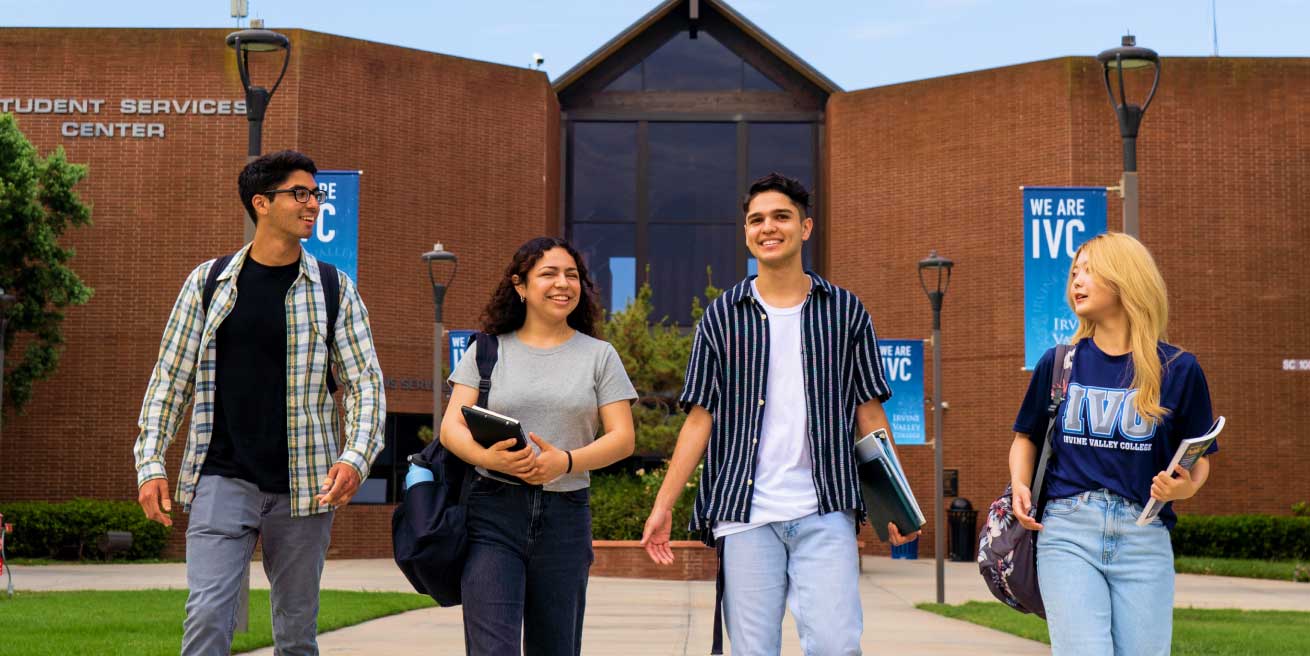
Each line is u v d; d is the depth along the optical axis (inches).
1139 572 173.0
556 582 195.9
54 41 1081.4
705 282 1307.8
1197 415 175.3
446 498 191.8
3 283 956.0
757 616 184.7
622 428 198.4
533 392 197.0
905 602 666.8
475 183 1150.3
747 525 186.1
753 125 1325.0
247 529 193.5
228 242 1070.4
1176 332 1120.8
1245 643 441.1
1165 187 1131.3
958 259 1169.4
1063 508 175.6
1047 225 525.7
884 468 188.2
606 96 1323.8
